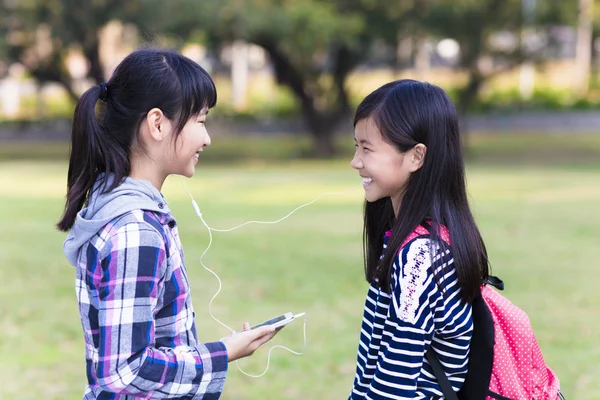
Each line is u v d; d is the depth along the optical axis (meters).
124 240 1.49
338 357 4.34
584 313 5.14
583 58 31.00
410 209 1.71
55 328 4.97
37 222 9.32
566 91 31.02
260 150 24.36
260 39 19.78
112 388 1.47
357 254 7.24
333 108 22.52
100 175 1.63
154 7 17.12
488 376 1.70
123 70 1.62
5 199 11.72
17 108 33.44
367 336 1.84
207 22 17.45
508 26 19.86
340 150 23.89
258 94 34.31
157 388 1.50
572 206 10.38
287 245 7.70
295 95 22.31
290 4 18.56
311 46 18.83
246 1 17.88
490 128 29.92
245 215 9.87
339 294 5.76
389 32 19.88
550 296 5.58
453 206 1.72
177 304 1.59
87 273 1.54
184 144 1.63
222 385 1.59
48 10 18.27
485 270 1.77
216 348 1.59
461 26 19.56
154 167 1.64
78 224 1.54
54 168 17.97
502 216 9.45
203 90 1.64
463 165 1.76
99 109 1.69
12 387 3.89
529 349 1.73
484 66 23.09
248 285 6.02
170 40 18.33
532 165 18.48
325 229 8.73
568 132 29.14
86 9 17.80
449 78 28.38
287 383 3.95
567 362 4.18
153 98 1.58
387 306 1.73
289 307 5.40
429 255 1.65
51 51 20.36
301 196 12.16
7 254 7.32
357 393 1.79
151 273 1.50
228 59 26.11
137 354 1.46
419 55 21.95
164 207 1.64
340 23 18.77
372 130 1.73
